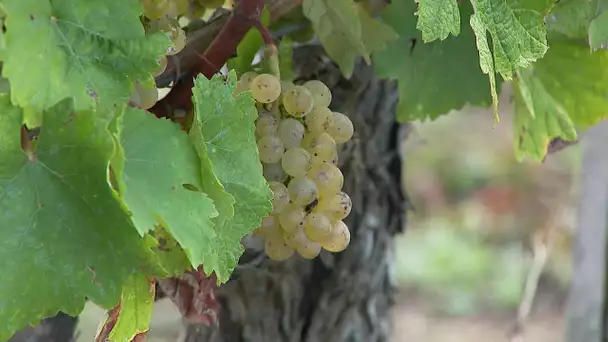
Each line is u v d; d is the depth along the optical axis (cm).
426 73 96
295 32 95
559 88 96
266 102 83
